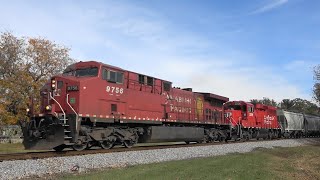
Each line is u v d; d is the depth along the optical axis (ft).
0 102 144.56
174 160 58.08
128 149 65.77
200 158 61.87
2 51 150.82
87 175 40.50
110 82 66.49
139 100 74.13
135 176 40.29
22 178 37.55
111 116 65.67
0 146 107.04
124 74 70.28
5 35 152.97
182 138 89.20
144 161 54.24
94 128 62.49
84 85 60.70
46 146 57.62
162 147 76.38
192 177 41.68
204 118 102.83
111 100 66.23
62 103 61.05
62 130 56.70
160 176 40.98
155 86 81.15
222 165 53.62
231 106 130.21
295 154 88.48
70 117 58.29
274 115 159.94
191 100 97.19
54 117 59.21
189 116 94.84
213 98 108.47
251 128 132.36
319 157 85.35
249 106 130.62
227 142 106.22
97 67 64.23
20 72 150.71
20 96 147.84
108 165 48.44
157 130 79.30
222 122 113.09
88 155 53.36
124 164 50.16
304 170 60.64
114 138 66.80
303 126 192.95
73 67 66.44
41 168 42.11
